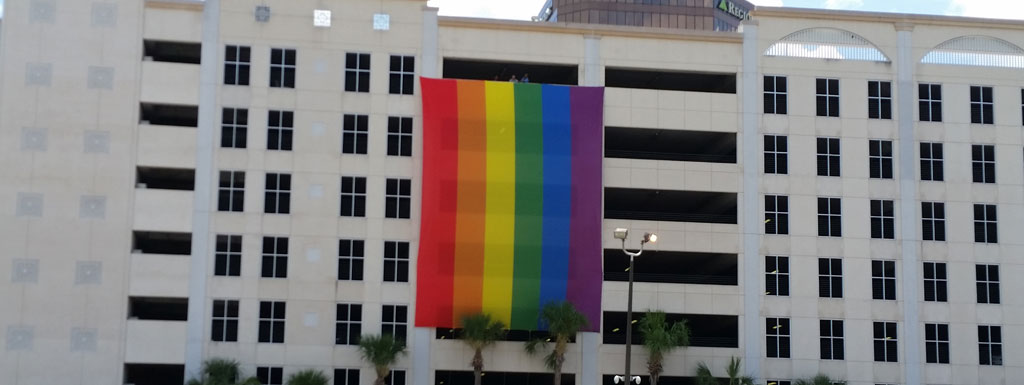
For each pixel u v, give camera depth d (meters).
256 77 74.56
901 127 78.69
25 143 72.12
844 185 77.69
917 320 76.69
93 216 72.06
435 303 73.25
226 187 73.44
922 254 77.44
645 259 80.62
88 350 70.88
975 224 78.12
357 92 75.12
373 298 73.31
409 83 75.62
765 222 76.81
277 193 73.69
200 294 72.12
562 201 74.56
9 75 72.56
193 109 76.06
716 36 78.62
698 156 82.00
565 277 74.12
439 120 74.50
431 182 74.00
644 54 78.06
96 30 73.69
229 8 75.00
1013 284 77.75
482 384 79.50
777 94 78.44
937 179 78.38
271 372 72.00
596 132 75.44
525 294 73.81
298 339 72.44
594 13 146.75
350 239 73.75
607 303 74.69
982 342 76.88
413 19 76.31
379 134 74.88
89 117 72.81
